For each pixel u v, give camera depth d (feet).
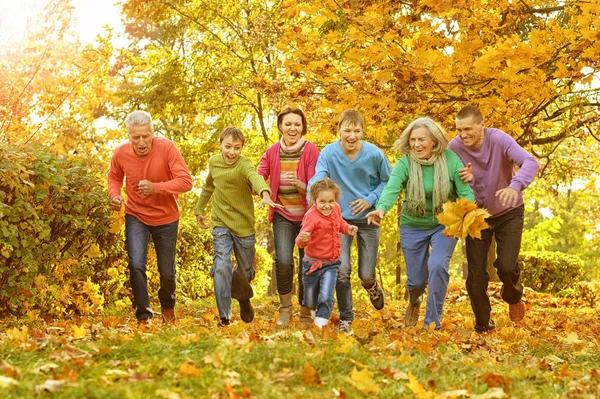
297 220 21.38
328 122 26.99
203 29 56.44
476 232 17.21
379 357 13.67
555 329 25.39
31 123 45.09
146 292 20.89
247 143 58.80
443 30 24.41
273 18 39.40
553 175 49.29
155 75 58.08
